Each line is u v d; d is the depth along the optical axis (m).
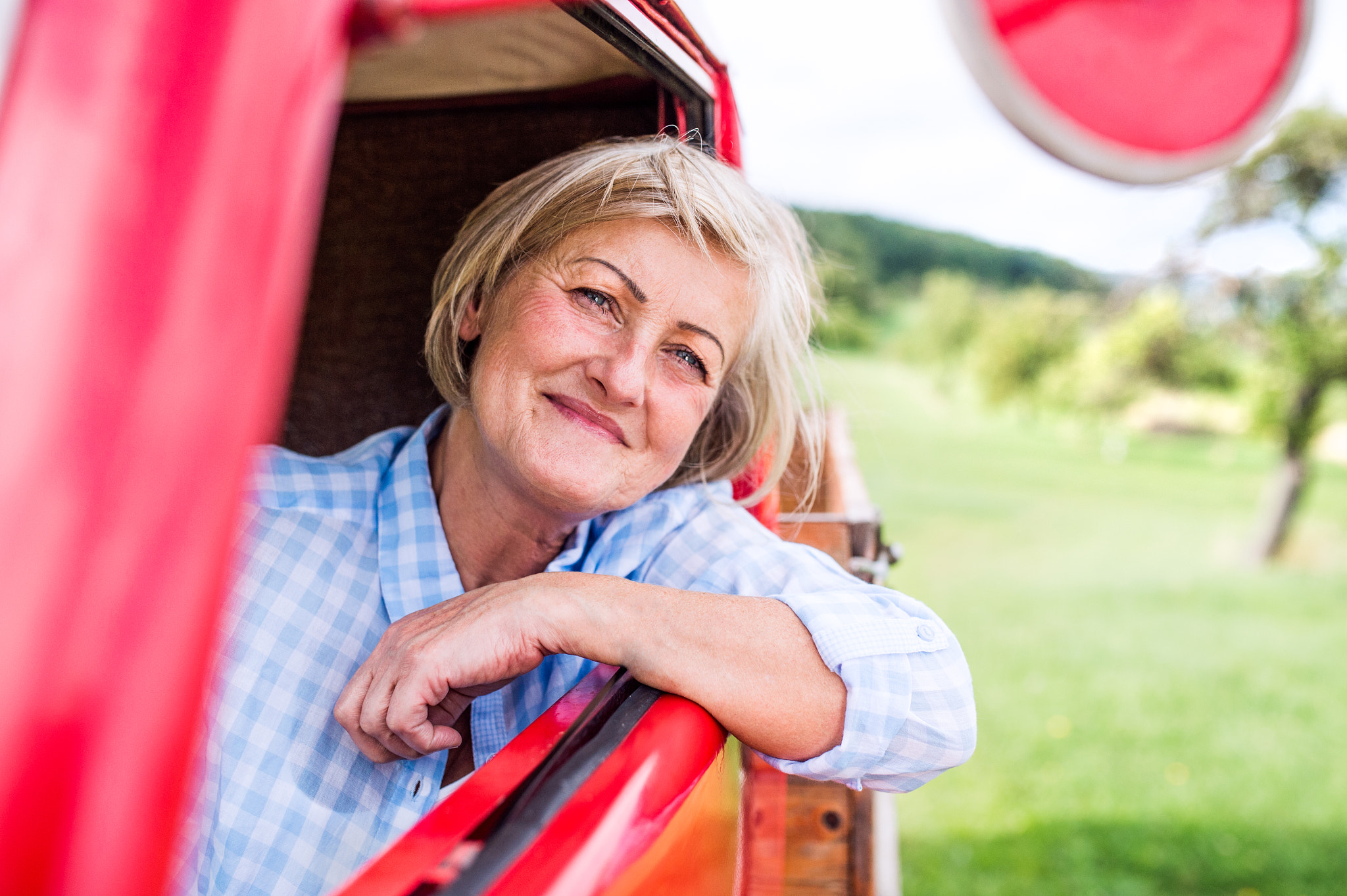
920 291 21.86
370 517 1.13
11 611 0.31
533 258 1.03
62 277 0.32
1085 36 0.39
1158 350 18.80
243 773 0.97
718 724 0.87
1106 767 6.38
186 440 0.33
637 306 1.00
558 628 0.89
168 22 0.33
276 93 0.35
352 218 1.51
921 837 5.15
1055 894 4.55
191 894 0.91
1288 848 5.30
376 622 1.08
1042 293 21.61
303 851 0.97
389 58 1.24
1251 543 14.14
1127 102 0.40
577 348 0.99
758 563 1.09
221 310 0.34
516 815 0.62
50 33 0.32
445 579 1.09
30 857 0.31
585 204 1.00
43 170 0.32
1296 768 6.52
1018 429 20.08
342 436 1.59
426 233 1.49
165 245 0.33
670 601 0.91
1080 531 14.02
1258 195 15.50
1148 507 15.58
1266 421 15.30
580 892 0.56
